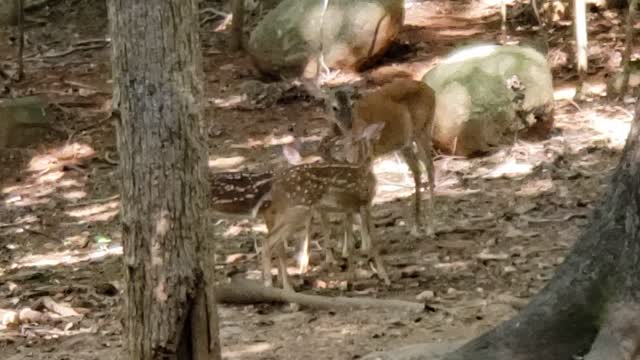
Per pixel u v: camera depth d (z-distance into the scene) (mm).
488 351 7867
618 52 20625
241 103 19953
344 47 20578
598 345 7484
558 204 14445
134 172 7199
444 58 21156
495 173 15984
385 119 13594
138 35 7035
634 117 7559
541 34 21375
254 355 9828
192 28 7168
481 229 13750
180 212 7219
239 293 11586
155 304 7312
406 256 12992
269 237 11742
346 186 11828
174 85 7098
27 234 15695
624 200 7582
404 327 10375
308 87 19625
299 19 20641
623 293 7543
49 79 22094
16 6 25938
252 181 11820
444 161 16703
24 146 18797
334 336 10273
